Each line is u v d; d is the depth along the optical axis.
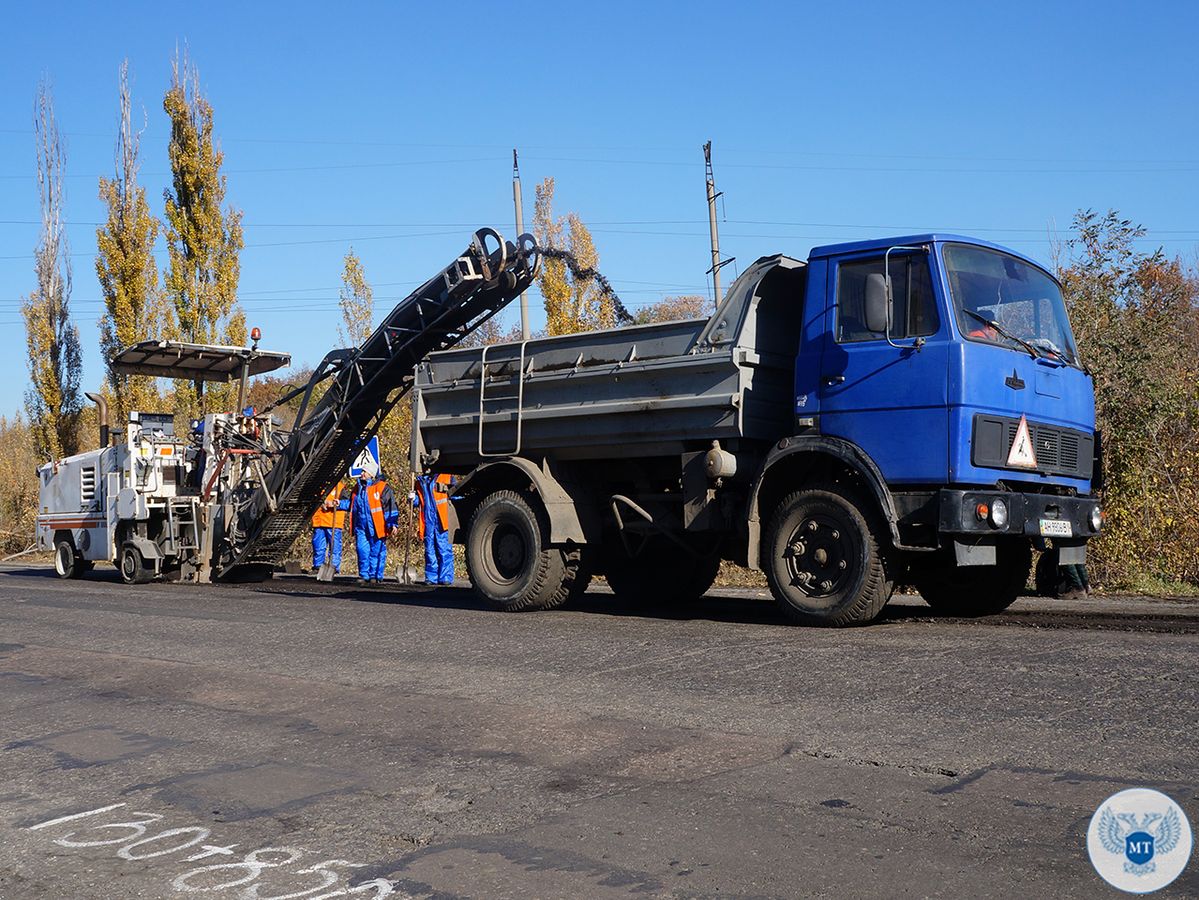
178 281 28.41
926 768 5.05
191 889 4.09
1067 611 10.65
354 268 25.72
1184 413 14.01
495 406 12.15
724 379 10.16
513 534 11.92
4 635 10.89
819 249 9.84
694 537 11.13
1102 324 14.54
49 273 32.28
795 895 3.75
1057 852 4.01
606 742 5.77
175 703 7.30
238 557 16.70
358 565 17.91
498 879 4.03
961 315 9.12
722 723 6.02
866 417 9.37
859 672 7.13
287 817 4.85
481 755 5.65
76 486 19.11
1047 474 9.59
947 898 3.67
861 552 9.30
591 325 26.22
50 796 5.38
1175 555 13.49
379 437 21.80
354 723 6.48
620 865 4.09
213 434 17.20
